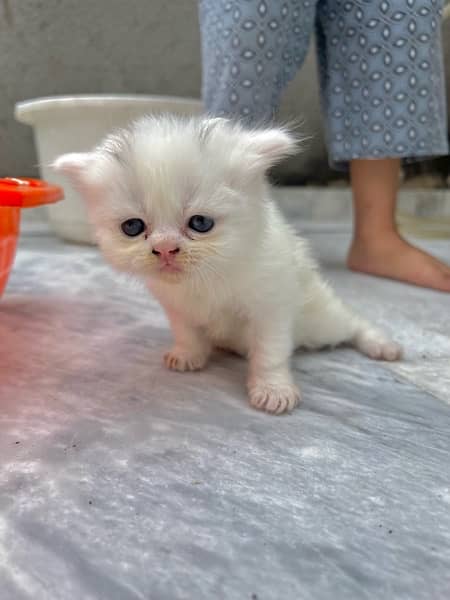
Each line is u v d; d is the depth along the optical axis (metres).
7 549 0.11
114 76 0.50
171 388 0.19
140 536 0.12
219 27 0.28
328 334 0.22
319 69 0.34
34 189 0.22
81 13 0.44
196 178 0.15
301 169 0.61
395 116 0.30
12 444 0.15
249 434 0.16
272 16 0.27
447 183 0.62
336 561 0.11
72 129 0.40
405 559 0.11
